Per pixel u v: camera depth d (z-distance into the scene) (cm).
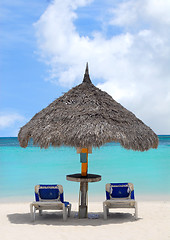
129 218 744
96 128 637
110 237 581
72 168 1969
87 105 704
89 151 719
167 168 1948
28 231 620
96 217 741
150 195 1174
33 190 1272
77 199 1105
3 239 568
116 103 754
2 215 796
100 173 1742
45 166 2070
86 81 772
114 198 726
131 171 1823
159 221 711
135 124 712
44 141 651
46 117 705
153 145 723
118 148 3897
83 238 574
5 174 1722
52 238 574
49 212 835
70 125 654
